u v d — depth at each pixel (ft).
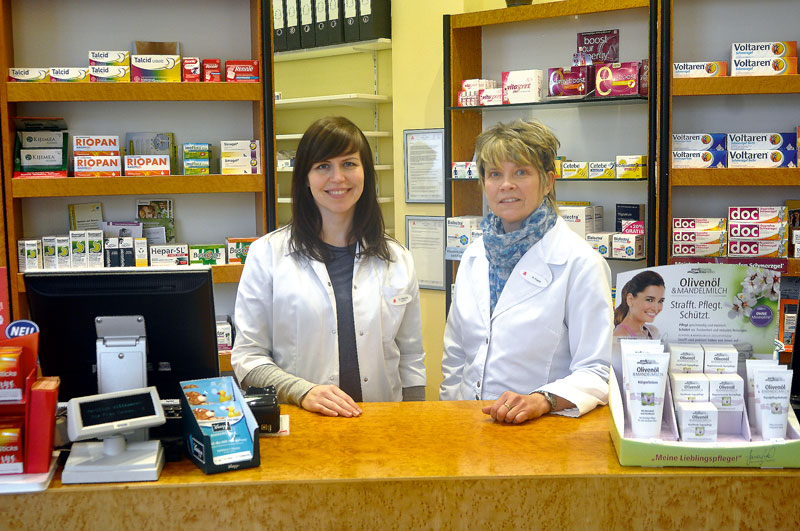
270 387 6.64
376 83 18.35
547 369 7.41
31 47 11.66
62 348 6.17
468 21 14.40
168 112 12.30
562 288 7.22
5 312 5.59
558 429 6.37
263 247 8.03
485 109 14.93
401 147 16.70
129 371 6.09
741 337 5.97
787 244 12.44
